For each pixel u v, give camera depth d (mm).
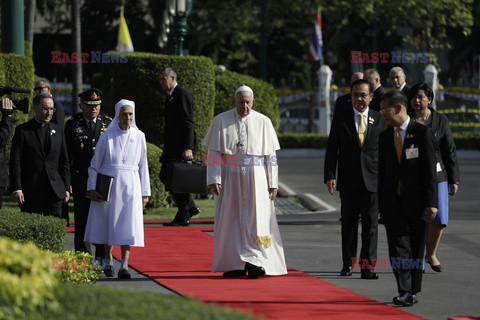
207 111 69750
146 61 68625
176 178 55406
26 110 43656
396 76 50250
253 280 39625
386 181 34875
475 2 152000
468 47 162625
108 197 39844
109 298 23672
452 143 41812
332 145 41156
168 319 22031
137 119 68750
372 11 137375
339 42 159375
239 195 40500
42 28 156875
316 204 70250
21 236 36344
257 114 41219
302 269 42719
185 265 43156
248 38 147750
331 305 34438
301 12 142875
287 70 160000
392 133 34875
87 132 42469
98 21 153375
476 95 126062
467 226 57219
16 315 22391
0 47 71375
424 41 144375
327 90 130750
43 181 41656
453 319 32375
